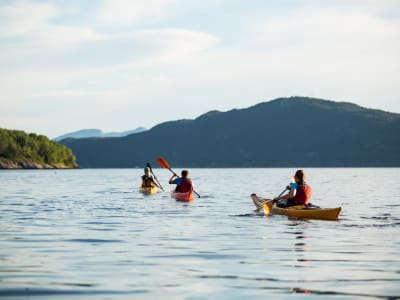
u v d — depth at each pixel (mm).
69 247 11820
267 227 15852
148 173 34062
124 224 16422
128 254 10961
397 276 8930
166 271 9266
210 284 8312
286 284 8328
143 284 8289
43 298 7461
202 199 28156
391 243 12625
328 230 15164
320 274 9078
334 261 10266
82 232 14406
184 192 26656
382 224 16719
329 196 31469
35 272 9109
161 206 23375
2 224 16219
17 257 10523
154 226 15945
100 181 61469
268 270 9383
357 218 18531
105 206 23328
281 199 19734
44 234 13945
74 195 31516
